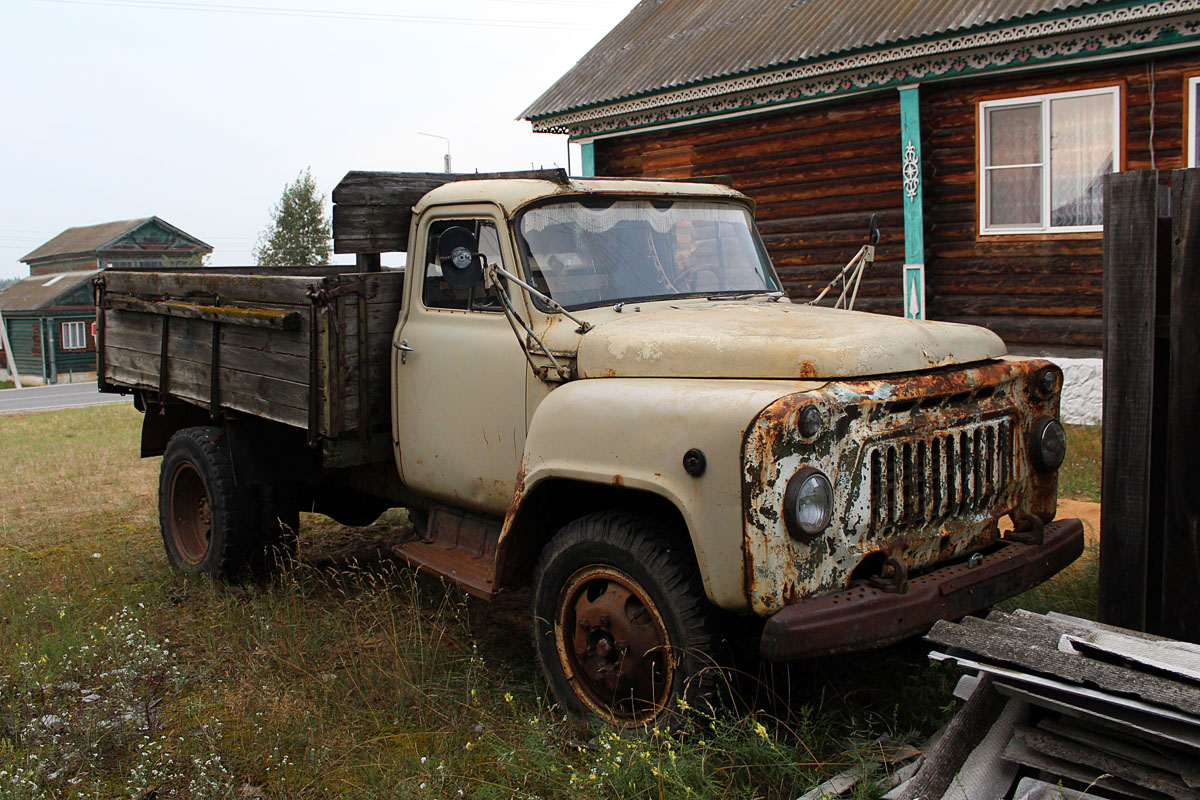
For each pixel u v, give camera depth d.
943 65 9.86
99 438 13.12
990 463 3.81
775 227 11.82
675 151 12.62
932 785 3.00
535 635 4.04
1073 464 7.81
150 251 48.72
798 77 10.61
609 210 4.65
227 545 5.52
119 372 6.52
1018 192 10.05
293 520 5.70
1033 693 3.03
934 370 3.70
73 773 3.60
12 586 5.75
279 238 53.34
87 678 4.39
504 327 4.37
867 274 11.06
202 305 5.53
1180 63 8.83
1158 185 3.84
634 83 12.04
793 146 11.50
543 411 3.90
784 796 3.28
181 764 3.63
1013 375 3.89
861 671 4.16
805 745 3.44
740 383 3.51
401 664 4.32
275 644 4.73
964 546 3.75
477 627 5.00
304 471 5.57
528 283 4.28
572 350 4.05
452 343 4.57
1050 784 2.94
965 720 3.21
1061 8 8.70
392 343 4.92
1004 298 10.17
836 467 3.31
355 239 4.83
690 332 3.81
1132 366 3.92
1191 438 3.78
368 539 6.91
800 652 3.12
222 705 4.16
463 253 3.93
